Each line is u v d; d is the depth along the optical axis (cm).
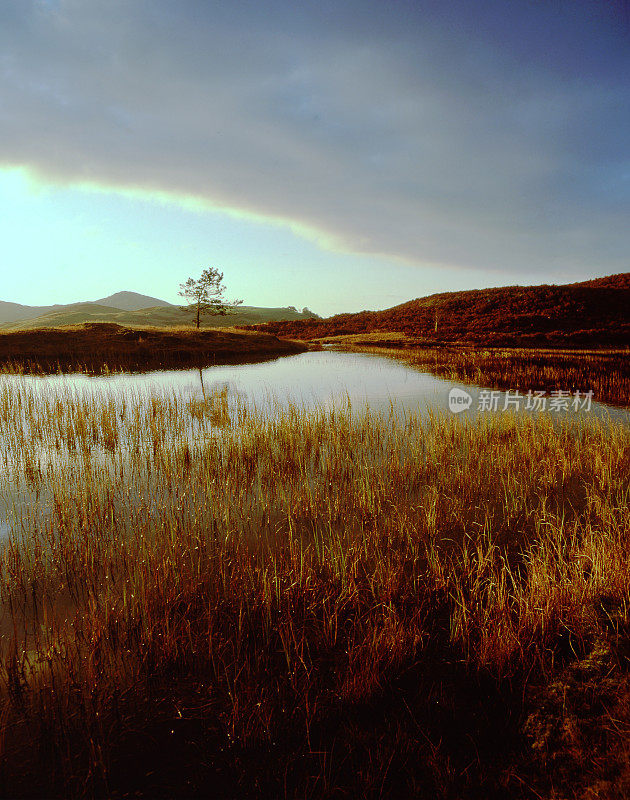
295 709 336
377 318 8562
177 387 2030
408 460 922
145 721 329
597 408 1509
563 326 5553
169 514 696
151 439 1105
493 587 482
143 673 373
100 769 292
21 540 614
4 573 525
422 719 325
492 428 1128
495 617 414
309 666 380
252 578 499
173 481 840
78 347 3362
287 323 9375
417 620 435
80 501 714
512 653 373
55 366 2869
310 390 1953
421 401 1659
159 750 306
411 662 383
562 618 415
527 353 3200
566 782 264
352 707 338
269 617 431
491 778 277
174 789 280
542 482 793
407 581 503
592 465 873
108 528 648
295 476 862
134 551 579
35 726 324
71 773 290
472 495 748
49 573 528
